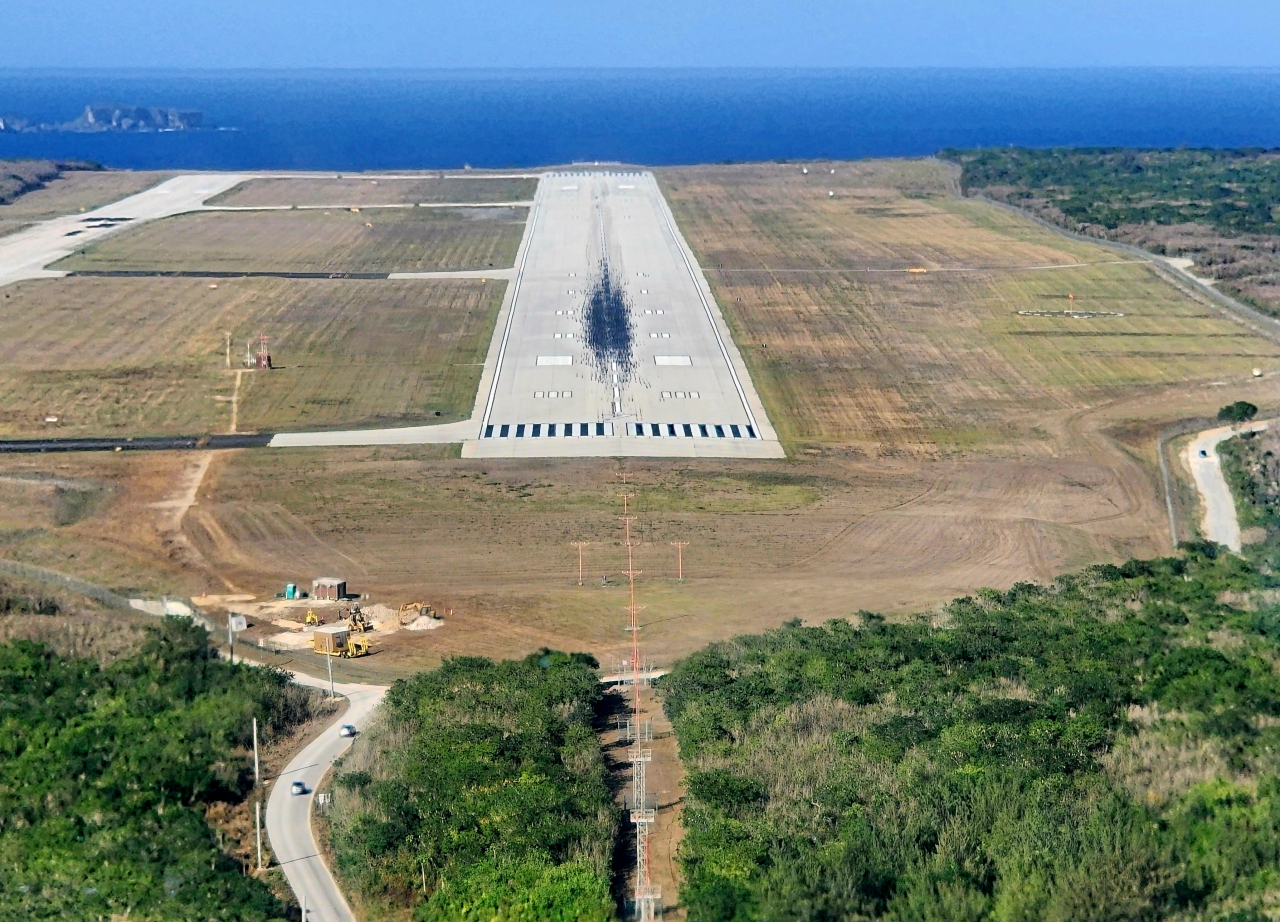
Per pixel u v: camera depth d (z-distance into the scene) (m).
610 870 72.25
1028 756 79.31
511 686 93.81
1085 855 67.88
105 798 79.69
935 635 101.25
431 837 74.06
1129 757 80.56
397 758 84.12
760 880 67.44
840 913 65.12
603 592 114.81
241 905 68.81
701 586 116.19
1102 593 110.62
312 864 74.00
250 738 88.38
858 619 108.81
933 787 75.44
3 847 75.25
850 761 80.69
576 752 84.69
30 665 96.38
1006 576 118.50
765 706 90.25
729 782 77.75
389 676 100.19
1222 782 76.38
